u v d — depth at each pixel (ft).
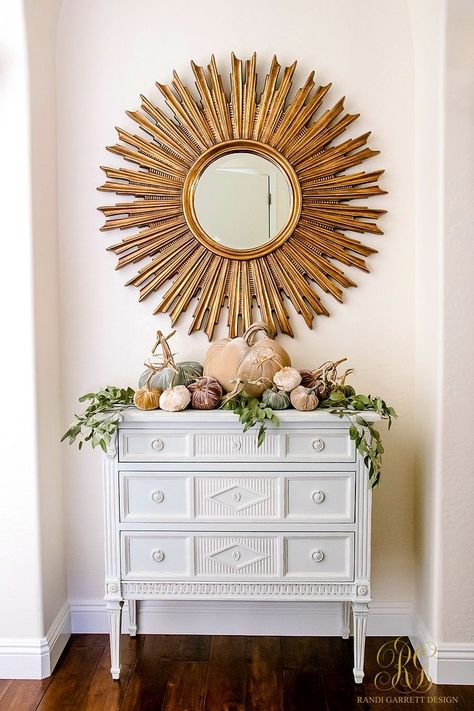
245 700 6.20
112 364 7.50
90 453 7.55
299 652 7.11
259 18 7.23
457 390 6.47
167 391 6.34
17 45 6.40
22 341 6.59
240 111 7.25
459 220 6.37
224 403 6.35
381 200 7.32
